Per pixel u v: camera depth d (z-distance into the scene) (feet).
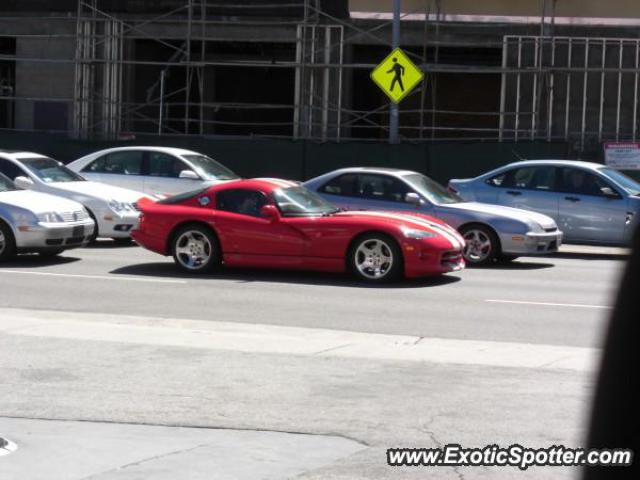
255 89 132.67
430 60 122.11
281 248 52.39
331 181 63.31
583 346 36.17
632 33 104.58
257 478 21.17
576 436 23.99
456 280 53.67
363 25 107.34
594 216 67.72
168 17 109.40
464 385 29.22
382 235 51.31
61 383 29.22
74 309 43.39
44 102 112.68
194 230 54.03
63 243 57.93
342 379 29.91
